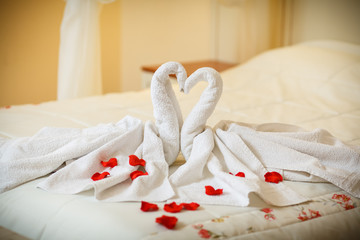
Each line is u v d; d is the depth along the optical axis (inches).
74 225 39.8
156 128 53.2
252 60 105.2
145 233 36.6
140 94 88.7
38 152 51.6
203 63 126.0
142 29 123.7
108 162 48.4
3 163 48.1
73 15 87.2
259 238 37.9
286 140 51.6
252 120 70.3
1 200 46.1
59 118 69.9
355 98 83.1
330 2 108.3
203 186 46.2
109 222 38.5
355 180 47.2
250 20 120.8
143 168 50.5
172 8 126.3
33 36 107.7
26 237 42.3
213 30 132.0
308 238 39.5
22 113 72.5
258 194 42.5
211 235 36.9
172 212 40.2
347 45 103.1
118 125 57.4
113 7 117.7
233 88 91.7
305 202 44.0
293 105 80.7
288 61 98.6
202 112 50.6
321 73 91.9
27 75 109.3
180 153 56.7
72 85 90.2
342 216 42.8
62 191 44.9
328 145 51.3
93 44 90.3
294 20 117.6
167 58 130.0
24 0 104.6
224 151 49.4
